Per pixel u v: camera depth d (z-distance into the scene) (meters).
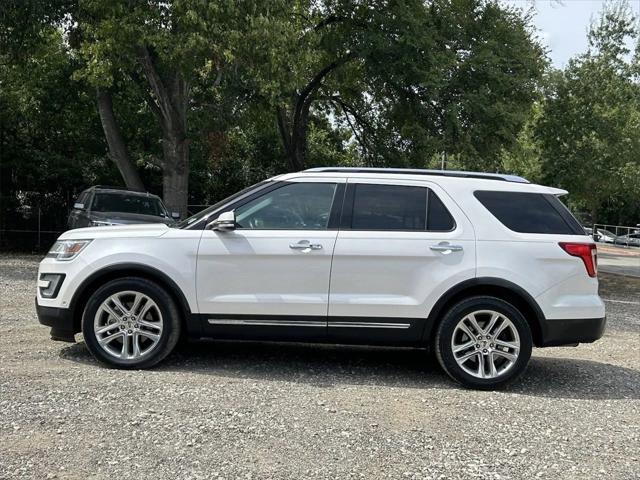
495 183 6.05
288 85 14.37
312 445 4.20
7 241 21.38
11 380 5.25
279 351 6.80
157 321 5.84
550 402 5.42
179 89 16.45
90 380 5.34
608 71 20.94
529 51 18.25
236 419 4.58
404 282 5.73
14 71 19.98
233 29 13.15
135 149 21.97
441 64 16.75
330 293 5.75
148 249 5.82
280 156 25.44
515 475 3.89
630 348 7.96
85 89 20.17
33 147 21.70
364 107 21.58
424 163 19.88
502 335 5.75
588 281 5.83
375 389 5.54
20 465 3.73
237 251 5.77
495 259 5.73
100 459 3.85
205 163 23.47
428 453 4.16
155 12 13.55
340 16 18.58
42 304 5.91
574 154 20.52
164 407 4.76
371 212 5.92
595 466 4.08
